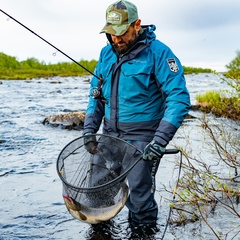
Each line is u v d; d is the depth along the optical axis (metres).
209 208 4.17
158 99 3.52
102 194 3.26
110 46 3.66
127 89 3.46
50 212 4.35
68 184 3.19
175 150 3.36
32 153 6.99
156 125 3.54
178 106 3.31
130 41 3.37
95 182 3.48
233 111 8.78
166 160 6.15
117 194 3.34
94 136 3.52
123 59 3.44
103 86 3.62
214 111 10.05
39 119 10.98
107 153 3.49
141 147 3.51
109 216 3.38
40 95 19.11
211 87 25.27
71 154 3.49
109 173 3.48
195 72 73.56
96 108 3.80
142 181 3.59
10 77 41.31
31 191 5.01
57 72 58.28
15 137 8.45
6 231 3.91
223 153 5.82
